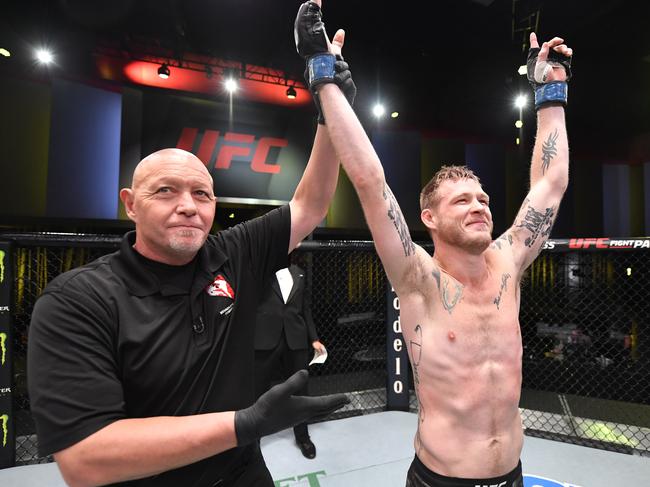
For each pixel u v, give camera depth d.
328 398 0.87
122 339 0.95
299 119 7.86
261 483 1.16
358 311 5.85
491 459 1.23
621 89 8.17
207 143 7.30
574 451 2.74
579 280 5.87
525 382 4.94
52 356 0.85
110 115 6.69
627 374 4.94
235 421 0.78
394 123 8.36
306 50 1.23
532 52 1.65
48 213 6.34
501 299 1.38
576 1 6.63
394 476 2.42
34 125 6.24
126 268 1.04
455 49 8.20
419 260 1.32
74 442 0.77
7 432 2.53
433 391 1.29
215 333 1.08
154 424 0.78
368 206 1.22
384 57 8.13
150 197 1.02
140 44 6.81
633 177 8.55
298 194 1.41
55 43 6.21
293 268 3.05
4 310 2.55
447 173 1.43
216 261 1.16
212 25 6.55
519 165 8.80
